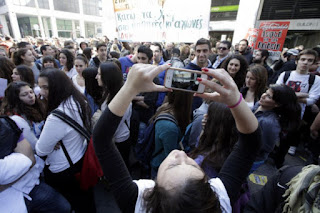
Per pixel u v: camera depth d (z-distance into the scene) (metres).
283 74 2.95
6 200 1.19
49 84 1.43
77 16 36.69
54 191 1.52
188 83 0.79
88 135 1.60
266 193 1.02
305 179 0.76
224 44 3.54
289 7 7.76
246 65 2.71
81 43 6.35
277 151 2.69
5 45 5.67
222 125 1.12
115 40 7.59
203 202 0.50
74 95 1.54
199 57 2.95
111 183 0.65
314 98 2.64
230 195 0.66
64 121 1.41
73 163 1.57
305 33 8.25
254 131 0.66
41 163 1.54
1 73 2.67
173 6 3.32
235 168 0.71
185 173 0.56
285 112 1.67
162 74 3.01
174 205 0.49
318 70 3.45
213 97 0.62
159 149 1.54
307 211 0.72
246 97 2.50
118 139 2.00
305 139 3.11
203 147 1.24
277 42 4.29
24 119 1.78
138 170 2.62
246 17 8.38
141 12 3.70
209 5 3.03
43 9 31.83
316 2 7.23
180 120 1.52
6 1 27.50
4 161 1.13
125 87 0.58
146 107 2.72
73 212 1.80
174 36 3.48
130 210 0.63
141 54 3.12
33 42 10.51
